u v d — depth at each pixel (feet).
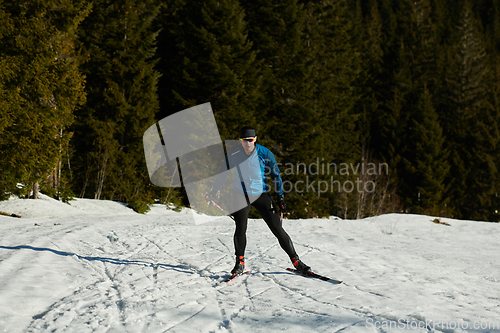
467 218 121.29
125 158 67.05
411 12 157.69
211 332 8.00
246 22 85.30
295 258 13.01
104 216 39.63
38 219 34.22
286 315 9.05
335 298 10.52
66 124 47.70
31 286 10.80
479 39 148.46
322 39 97.81
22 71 41.68
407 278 13.75
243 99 76.95
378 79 138.72
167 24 87.10
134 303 9.79
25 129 41.88
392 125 123.03
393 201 94.68
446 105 136.87
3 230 24.61
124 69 71.00
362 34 145.69
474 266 18.35
